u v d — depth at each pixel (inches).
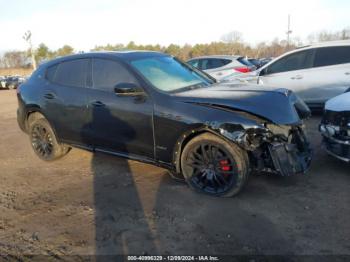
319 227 128.9
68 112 200.8
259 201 151.3
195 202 154.3
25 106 225.3
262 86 169.2
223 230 130.6
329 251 114.9
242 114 145.5
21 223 146.7
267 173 179.5
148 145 169.8
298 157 158.7
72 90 198.5
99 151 195.5
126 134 176.9
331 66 306.5
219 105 149.7
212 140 151.4
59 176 198.8
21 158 241.4
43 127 222.8
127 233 133.2
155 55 197.6
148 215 145.6
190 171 162.6
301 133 166.6
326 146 185.2
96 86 188.9
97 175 195.3
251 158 151.5
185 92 165.6
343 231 125.6
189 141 158.2
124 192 169.5
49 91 210.5
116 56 184.9
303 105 166.9
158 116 161.8
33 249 126.8
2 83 1288.1
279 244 120.1
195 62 470.0
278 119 145.9
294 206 145.4
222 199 155.3
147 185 175.9
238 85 174.6
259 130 143.3
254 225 132.6
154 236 129.9
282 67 334.0
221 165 153.0
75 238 132.3
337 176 173.6
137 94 166.9
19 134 324.5
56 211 155.3
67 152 240.4
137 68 175.6
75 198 167.2
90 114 189.6
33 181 194.4
